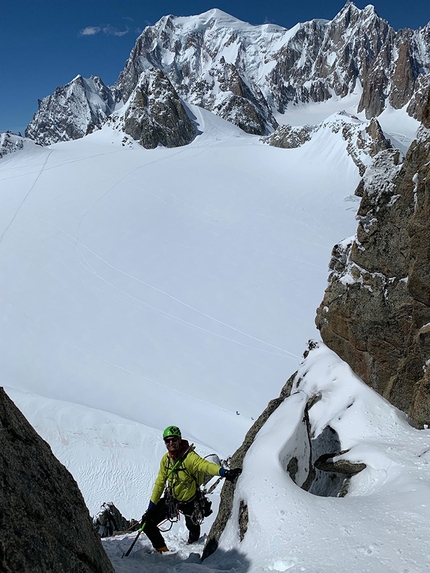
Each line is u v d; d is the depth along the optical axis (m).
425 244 7.00
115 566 4.90
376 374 8.23
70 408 26.64
